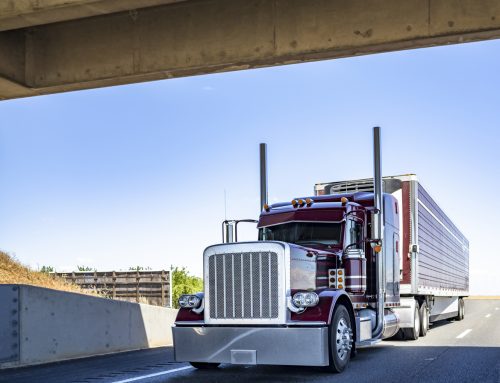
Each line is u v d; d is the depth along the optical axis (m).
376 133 12.30
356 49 12.55
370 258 12.72
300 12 12.95
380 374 9.80
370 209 12.16
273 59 13.12
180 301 10.12
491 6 11.74
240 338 9.50
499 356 12.38
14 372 10.31
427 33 12.04
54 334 11.95
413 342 16.11
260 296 9.50
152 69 14.00
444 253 22.41
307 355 9.23
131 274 24.95
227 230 11.89
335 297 9.65
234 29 13.41
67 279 25.59
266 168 13.47
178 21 13.88
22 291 11.34
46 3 11.41
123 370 10.50
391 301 14.09
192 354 9.79
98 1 11.16
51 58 14.88
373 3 12.45
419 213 17.41
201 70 13.83
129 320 14.30
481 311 37.69
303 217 11.86
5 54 14.36
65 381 9.23
